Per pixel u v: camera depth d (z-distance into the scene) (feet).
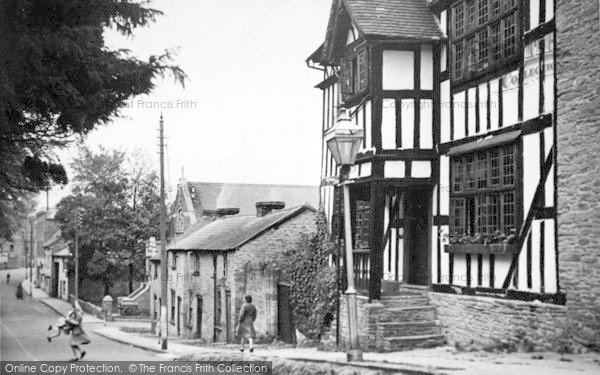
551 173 43.78
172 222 196.95
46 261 264.93
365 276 63.62
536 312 44.50
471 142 52.95
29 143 36.17
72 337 59.00
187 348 80.38
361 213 70.49
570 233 42.01
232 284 94.22
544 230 44.29
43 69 29.68
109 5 32.14
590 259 40.50
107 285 195.31
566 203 42.34
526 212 46.14
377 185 57.31
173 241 142.20
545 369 32.37
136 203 193.98
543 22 44.78
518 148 47.03
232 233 107.55
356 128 33.76
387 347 54.08
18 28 28.55
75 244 176.24
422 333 55.88
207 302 106.52
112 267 191.11
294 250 82.38
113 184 189.16
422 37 56.75
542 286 44.47
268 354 52.13
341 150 33.68
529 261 45.73
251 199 197.98
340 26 63.57
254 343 83.51
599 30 40.47
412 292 60.29
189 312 117.19
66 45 29.27
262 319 85.92
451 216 55.11
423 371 28.99
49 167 38.65
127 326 144.66
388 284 62.18
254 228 100.27
